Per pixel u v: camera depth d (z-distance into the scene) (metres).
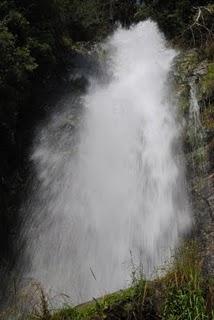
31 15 14.72
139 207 12.13
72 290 10.45
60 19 17.00
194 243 7.90
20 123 13.37
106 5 21.84
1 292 10.18
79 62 17.05
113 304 5.06
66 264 11.36
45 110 14.34
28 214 12.24
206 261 7.24
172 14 19.14
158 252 10.95
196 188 11.34
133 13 21.70
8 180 12.25
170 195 11.87
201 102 12.84
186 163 12.07
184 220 11.09
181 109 13.32
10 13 13.09
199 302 4.86
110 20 21.34
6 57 11.35
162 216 11.60
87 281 10.74
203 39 16.70
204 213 10.74
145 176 12.73
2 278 10.70
